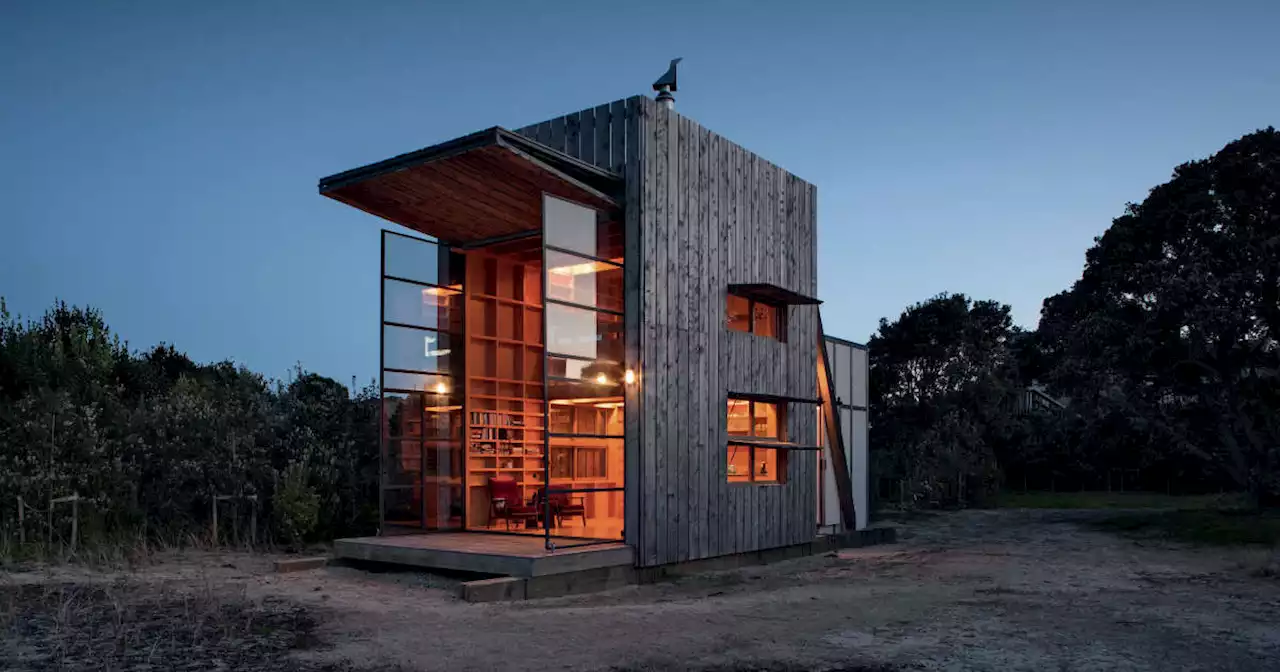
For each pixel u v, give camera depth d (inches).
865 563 579.2
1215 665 278.1
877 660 280.4
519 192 487.2
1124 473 1558.8
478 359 559.5
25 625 294.5
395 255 515.2
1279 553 596.4
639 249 485.7
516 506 530.0
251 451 573.0
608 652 287.0
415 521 516.1
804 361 647.1
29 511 474.9
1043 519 1010.7
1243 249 891.4
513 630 319.6
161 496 537.6
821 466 695.7
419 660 270.7
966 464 1279.5
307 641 289.6
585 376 459.5
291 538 548.1
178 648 271.7
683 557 503.5
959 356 1478.8
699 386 526.9
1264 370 890.7
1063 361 1074.7
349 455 612.1
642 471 475.8
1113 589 446.6
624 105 498.0
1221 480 1284.4
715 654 286.8
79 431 511.2
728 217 565.9
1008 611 374.6
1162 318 924.0
